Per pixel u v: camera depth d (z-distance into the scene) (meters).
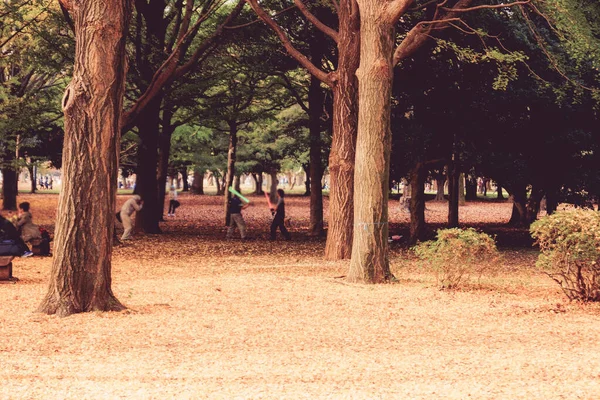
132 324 10.45
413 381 7.38
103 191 11.38
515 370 7.87
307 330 10.16
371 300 12.96
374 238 15.51
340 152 20.39
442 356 8.58
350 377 7.52
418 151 26.08
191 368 7.88
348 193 20.42
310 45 29.42
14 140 38.53
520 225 37.50
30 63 27.27
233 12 25.03
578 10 19.91
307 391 6.96
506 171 27.62
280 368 7.90
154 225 29.92
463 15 24.88
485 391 7.00
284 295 13.45
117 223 32.75
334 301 12.80
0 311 11.42
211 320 10.84
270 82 32.91
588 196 29.30
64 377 7.46
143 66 26.64
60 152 52.62
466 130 26.94
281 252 23.52
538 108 27.31
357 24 20.20
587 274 13.03
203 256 22.02
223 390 6.98
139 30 26.14
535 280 16.70
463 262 14.51
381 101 15.55
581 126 28.23
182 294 13.52
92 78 11.23
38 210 46.34
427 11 25.11
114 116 11.41
